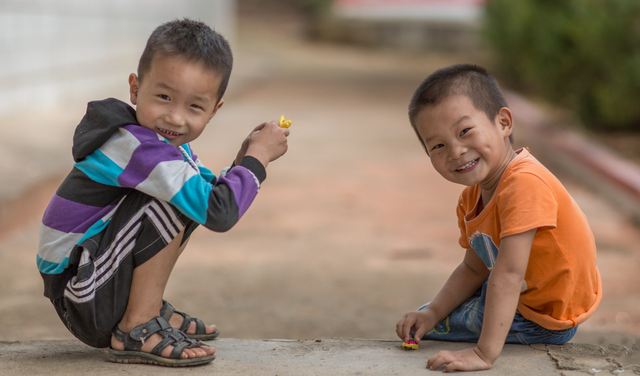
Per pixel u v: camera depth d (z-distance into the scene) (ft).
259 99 51.60
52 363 7.73
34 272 17.01
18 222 21.07
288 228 21.80
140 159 7.25
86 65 43.91
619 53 33.86
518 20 50.14
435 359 7.47
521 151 8.09
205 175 8.32
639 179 24.57
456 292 8.73
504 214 7.53
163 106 7.40
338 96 53.52
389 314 14.43
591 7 34.37
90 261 7.36
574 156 29.68
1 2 34.14
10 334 12.66
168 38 7.40
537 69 38.65
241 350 8.35
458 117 7.56
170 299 15.28
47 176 25.95
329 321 13.92
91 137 7.39
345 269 17.80
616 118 34.73
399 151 34.22
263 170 7.75
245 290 16.02
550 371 7.36
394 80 63.93
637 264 17.89
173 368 7.48
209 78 7.42
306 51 86.63
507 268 7.40
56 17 39.81
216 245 20.10
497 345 7.36
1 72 34.42
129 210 7.49
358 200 25.29
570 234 7.70
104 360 7.84
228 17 82.89
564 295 7.79
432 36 88.17
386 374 7.32
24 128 32.09
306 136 37.86
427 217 23.08
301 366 7.63
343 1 93.81
